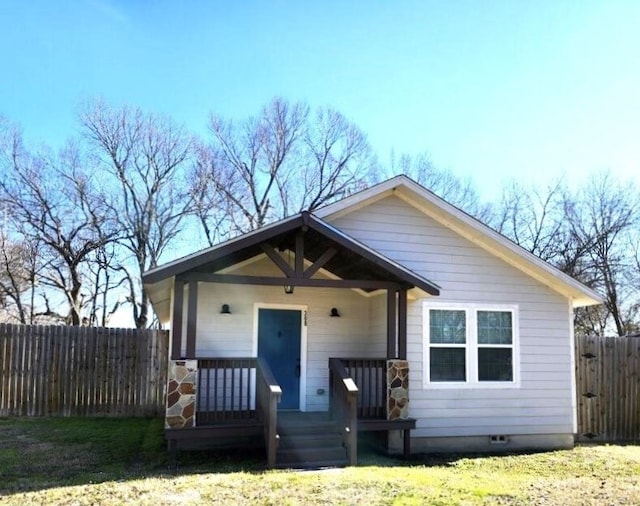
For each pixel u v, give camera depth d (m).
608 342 12.20
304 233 8.51
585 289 10.66
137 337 12.98
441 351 10.10
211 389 9.90
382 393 9.21
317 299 10.79
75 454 8.31
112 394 12.67
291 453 7.87
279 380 10.32
